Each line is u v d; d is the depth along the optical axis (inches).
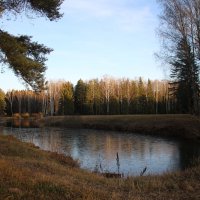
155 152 1101.7
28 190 327.0
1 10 583.8
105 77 3858.3
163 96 3469.5
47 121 2982.3
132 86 3624.5
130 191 418.9
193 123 1512.1
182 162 903.7
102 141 1476.4
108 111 3590.1
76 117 2967.5
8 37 616.7
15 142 772.6
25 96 4756.4
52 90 4121.6
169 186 434.9
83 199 326.0
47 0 605.6
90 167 824.9
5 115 4399.6
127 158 1000.9
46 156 694.5
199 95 1234.0
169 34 1149.1
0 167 384.2
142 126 1920.5
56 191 338.3
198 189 413.7
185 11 1117.7
